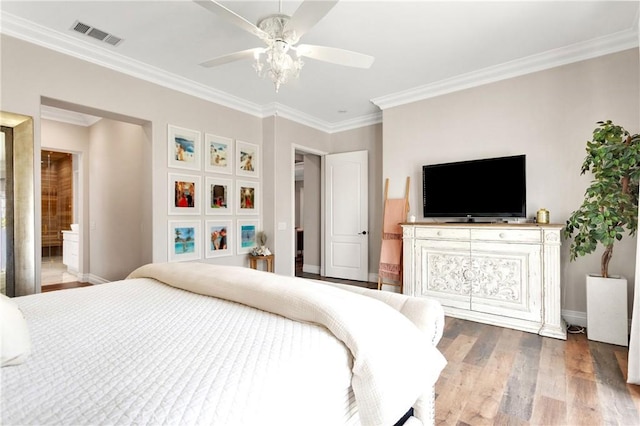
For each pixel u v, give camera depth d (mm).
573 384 2049
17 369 830
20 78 2625
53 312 1324
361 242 5121
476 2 2352
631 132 2820
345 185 5285
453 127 3768
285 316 1254
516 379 2119
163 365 853
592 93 2990
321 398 885
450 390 1993
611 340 2658
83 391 726
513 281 3041
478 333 2928
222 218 4180
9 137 2594
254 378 807
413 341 1157
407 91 4008
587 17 2541
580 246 2773
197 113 3900
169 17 2520
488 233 3172
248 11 2455
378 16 2504
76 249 5387
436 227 3500
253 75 3572
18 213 2615
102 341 1021
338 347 1037
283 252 4723
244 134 4469
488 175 3395
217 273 1686
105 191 4680
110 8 2406
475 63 3318
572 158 3084
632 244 2791
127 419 632
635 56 2807
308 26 1864
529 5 2391
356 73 3525
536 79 3264
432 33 2754
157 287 1791
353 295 1346
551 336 2805
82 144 5074
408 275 3691
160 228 3539
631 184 2566
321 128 5395
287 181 4789
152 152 3484
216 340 1027
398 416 971
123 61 3168
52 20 2557
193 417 661
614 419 1701
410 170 4090
